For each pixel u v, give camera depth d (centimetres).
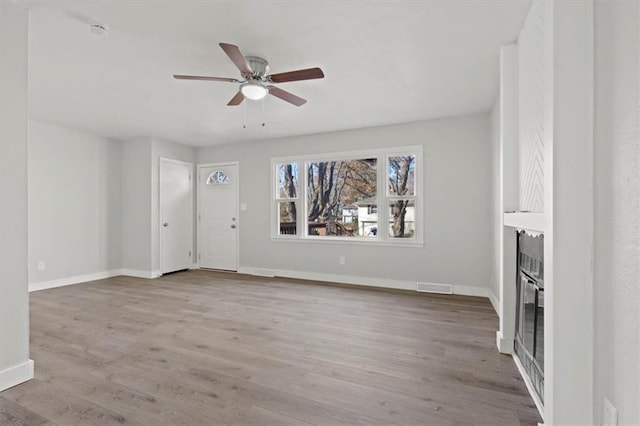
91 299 399
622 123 106
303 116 424
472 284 419
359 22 216
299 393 189
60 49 250
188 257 602
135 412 171
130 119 440
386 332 287
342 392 191
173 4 196
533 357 188
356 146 487
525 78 219
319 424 162
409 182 462
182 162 591
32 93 343
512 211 243
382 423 163
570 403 128
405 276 455
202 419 166
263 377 208
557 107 130
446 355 240
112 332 286
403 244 455
